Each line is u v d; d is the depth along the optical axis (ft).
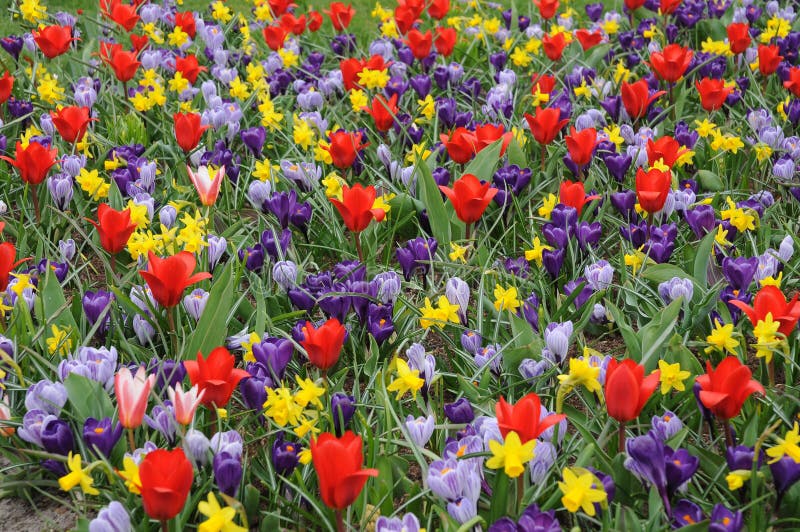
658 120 20.99
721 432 11.05
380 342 12.07
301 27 25.18
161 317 12.41
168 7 28.17
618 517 8.77
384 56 24.94
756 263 12.23
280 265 13.33
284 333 12.05
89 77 21.61
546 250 13.51
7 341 11.11
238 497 9.66
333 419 10.10
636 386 8.64
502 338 12.69
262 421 11.16
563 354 11.32
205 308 11.52
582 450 9.81
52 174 17.52
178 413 9.08
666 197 14.53
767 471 9.52
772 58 20.84
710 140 19.10
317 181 17.15
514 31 27.22
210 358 9.45
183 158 18.22
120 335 11.96
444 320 11.80
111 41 24.89
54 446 9.70
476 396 11.02
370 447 9.48
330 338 10.09
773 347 10.45
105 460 9.08
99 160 18.20
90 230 16.51
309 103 20.84
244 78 24.91
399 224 15.94
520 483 8.97
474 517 8.51
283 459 9.52
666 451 8.96
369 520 9.09
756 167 18.49
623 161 16.37
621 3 29.68
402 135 18.90
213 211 15.74
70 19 26.23
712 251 14.05
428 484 8.89
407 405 11.65
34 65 21.93
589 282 13.20
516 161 17.89
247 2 32.99
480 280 13.52
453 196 14.11
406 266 13.78
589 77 22.31
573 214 14.14
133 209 14.30
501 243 16.03
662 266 13.21
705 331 12.88
